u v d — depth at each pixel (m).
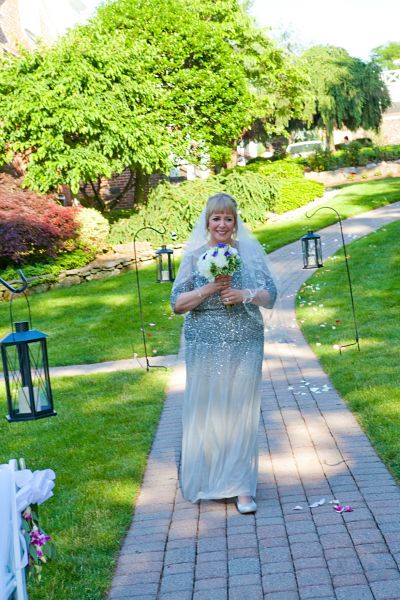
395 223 15.60
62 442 5.73
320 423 5.63
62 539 4.01
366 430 5.36
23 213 13.46
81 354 8.84
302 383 6.76
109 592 3.47
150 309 10.91
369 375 6.64
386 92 30.08
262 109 23.77
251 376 4.27
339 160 28.12
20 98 14.76
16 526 2.62
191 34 18.16
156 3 18.38
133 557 3.80
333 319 9.16
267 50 23.39
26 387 3.75
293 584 3.38
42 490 2.74
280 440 5.35
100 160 15.23
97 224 14.97
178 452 5.35
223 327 4.23
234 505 4.34
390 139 38.56
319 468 4.77
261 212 17.53
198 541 3.92
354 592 3.26
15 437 5.96
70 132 15.24
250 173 17.83
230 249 4.07
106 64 15.66
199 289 4.18
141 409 6.46
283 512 4.17
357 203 19.45
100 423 6.14
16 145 14.98
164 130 17.22
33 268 13.45
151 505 4.45
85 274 13.78
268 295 4.27
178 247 15.51
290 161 22.89
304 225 16.98
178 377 7.52
